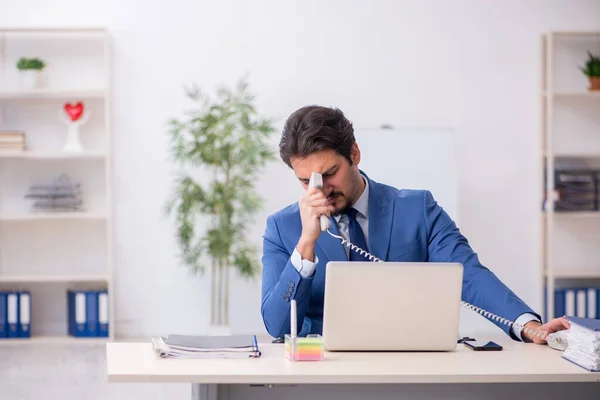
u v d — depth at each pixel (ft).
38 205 22.25
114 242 23.00
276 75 23.02
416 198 9.91
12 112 22.74
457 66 23.30
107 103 22.00
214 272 21.61
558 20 23.48
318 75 23.12
